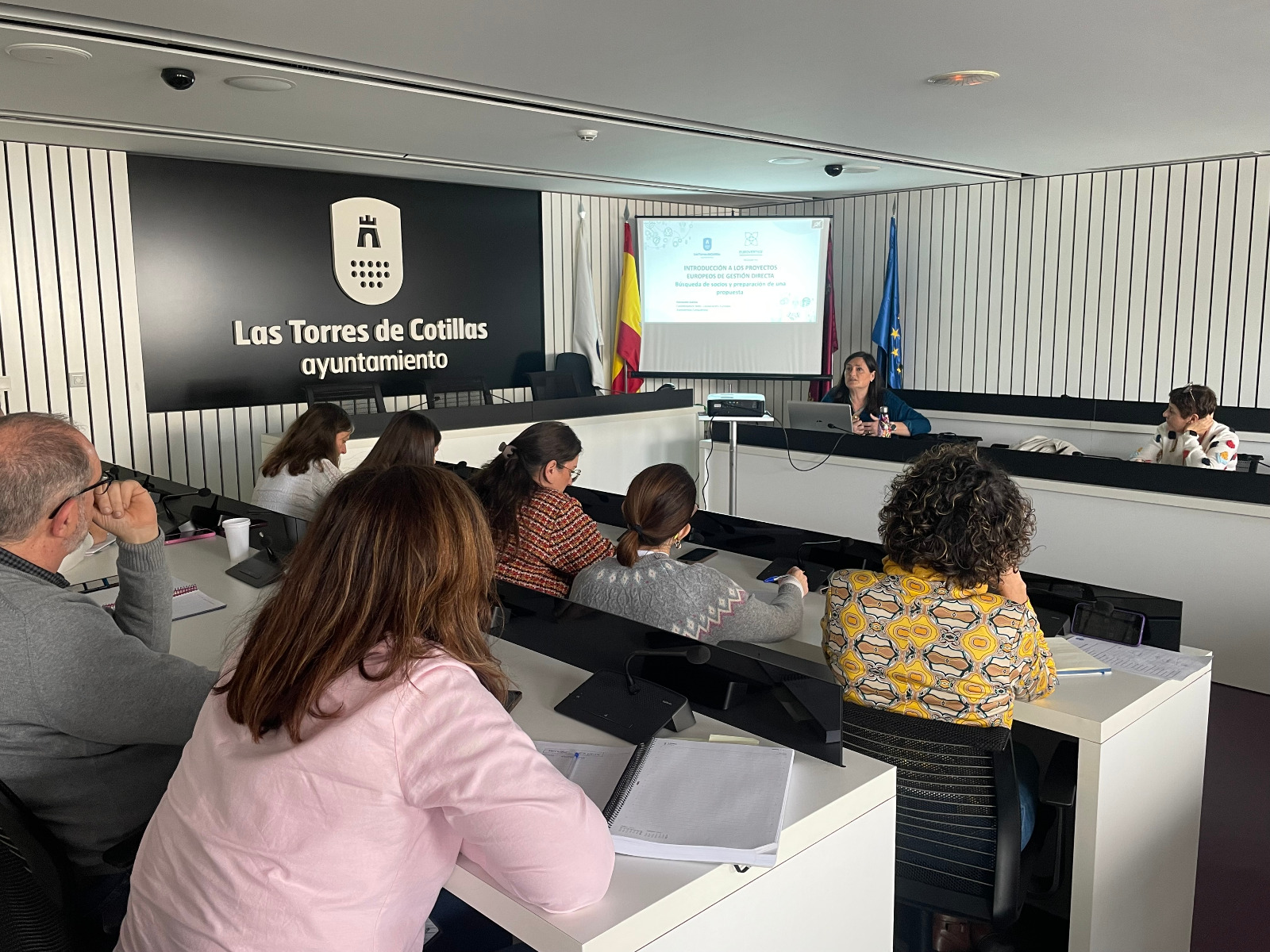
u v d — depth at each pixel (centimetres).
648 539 212
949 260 798
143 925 109
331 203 689
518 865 108
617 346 856
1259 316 646
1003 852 176
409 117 491
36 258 582
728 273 818
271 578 270
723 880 127
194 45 358
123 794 150
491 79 416
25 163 571
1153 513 407
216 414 659
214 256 645
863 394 604
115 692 140
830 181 744
